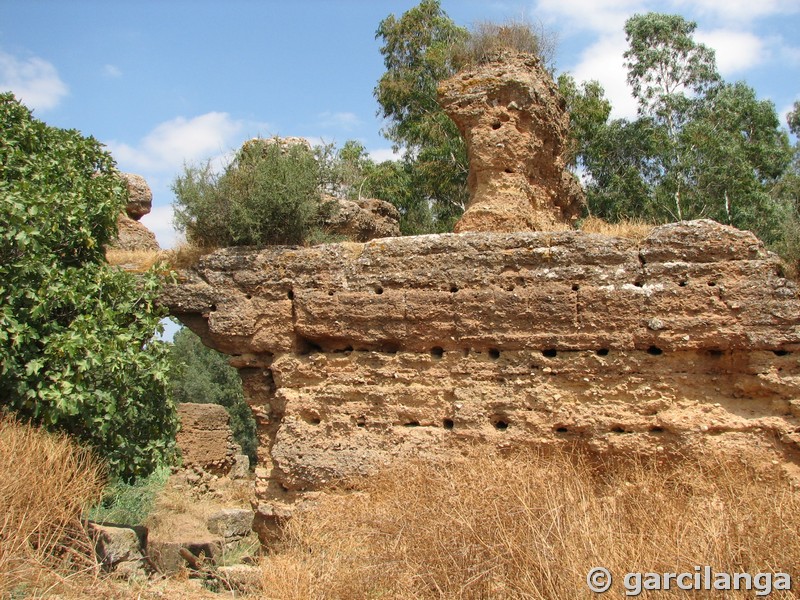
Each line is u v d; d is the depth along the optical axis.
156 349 10.84
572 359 9.84
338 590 7.05
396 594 6.64
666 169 25.00
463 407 10.12
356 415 10.70
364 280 10.90
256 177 12.50
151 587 8.41
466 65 12.40
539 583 6.11
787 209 23.91
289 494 10.80
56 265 10.29
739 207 23.61
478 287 10.33
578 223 13.68
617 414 9.58
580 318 9.84
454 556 6.62
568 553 6.21
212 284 11.82
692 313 9.52
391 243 10.93
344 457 10.47
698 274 9.59
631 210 24.42
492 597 6.21
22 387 9.45
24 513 7.54
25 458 8.19
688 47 26.44
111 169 12.27
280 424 11.23
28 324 9.83
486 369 10.18
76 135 12.01
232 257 11.82
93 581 7.75
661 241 9.80
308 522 9.62
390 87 27.00
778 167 27.33
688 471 8.96
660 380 9.56
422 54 27.33
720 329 9.37
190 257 12.37
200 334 12.18
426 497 7.94
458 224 11.51
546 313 9.95
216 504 17.70
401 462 9.96
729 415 9.31
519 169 11.59
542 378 9.94
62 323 10.52
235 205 12.21
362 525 8.15
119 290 10.87
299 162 13.16
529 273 10.14
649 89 26.25
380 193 26.20
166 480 17.33
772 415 9.21
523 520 6.70
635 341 9.65
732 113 26.03
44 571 7.28
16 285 9.72
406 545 7.04
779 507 7.09
